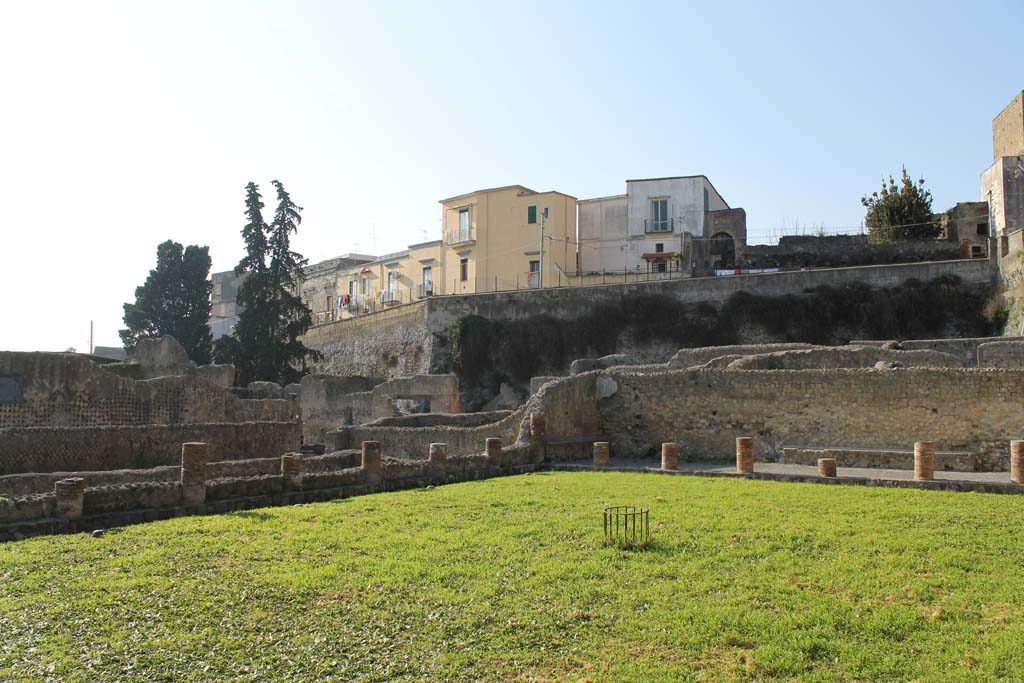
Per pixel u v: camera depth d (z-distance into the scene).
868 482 18.62
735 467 22.94
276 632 8.09
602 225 57.47
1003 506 14.70
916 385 22.38
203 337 59.91
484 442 26.77
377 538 12.28
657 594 9.16
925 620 8.20
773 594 9.10
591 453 26.39
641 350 44.25
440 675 7.06
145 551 11.38
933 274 39.09
